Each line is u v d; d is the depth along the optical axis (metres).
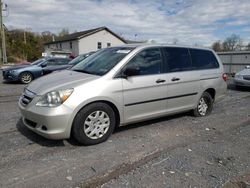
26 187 2.98
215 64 6.37
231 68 19.33
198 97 5.89
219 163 3.68
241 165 3.64
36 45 62.81
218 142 4.52
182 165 3.59
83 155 3.84
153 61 4.95
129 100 4.52
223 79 6.51
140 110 4.74
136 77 4.58
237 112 6.84
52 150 4.00
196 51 5.92
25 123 4.32
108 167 3.48
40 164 3.53
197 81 5.74
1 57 44.28
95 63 4.90
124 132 4.91
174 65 5.30
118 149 4.10
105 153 3.93
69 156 3.80
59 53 40.56
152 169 3.46
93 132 4.20
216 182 3.17
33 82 4.60
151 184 3.08
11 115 5.99
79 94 3.96
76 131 4.03
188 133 4.96
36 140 4.37
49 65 13.73
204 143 4.45
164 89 5.02
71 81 4.15
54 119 3.79
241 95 9.94
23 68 13.17
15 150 3.96
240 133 5.04
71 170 3.38
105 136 4.35
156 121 5.68
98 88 4.12
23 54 55.94
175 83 5.21
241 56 18.59
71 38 44.88
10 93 9.66
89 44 43.12
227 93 10.41
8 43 53.31
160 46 5.18
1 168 3.39
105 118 4.31
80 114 4.02
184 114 6.34
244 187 3.09
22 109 4.20
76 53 43.41
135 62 4.65
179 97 5.39
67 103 3.88
